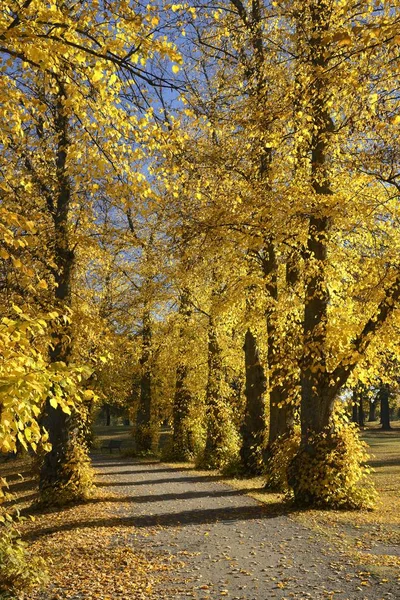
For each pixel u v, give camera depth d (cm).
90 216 1380
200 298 2225
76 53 627
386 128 888
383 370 1292
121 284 2061
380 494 1423
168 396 2952
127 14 585
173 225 1159
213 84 1307
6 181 812
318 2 997
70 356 1178
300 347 1166
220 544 863
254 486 1544
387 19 597
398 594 578
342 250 1184
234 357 2239
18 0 577
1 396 400
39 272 1002
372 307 1080
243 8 1309
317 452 1145
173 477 1894
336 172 1136
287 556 772
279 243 1090
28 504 1430
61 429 1334
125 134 679
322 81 788
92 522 1077
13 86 698
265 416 1798
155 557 807
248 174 1209
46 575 625
